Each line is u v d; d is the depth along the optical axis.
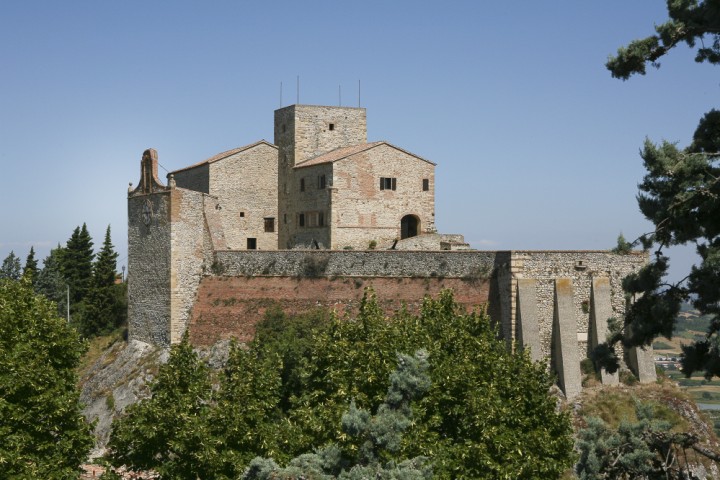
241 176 91.81
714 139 38.25
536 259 67.69
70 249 121.00
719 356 35.94
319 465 36.19
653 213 37.44
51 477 49.19
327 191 84.56
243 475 35.97
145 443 49.00
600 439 34.44
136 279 85.75
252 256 80.81
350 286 75.25
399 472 33.31
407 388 35.94
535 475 43.38
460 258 71.44
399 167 86.69
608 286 68.44
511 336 66.69
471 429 43.69
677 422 63.91
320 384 48.91
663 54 37.72
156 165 84.06
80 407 53.59
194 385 49.81
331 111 93.69
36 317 54.75
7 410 49.00
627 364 68.56
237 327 78.12
